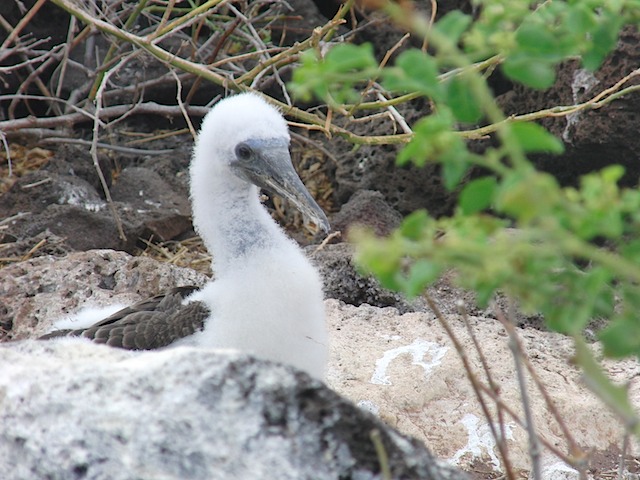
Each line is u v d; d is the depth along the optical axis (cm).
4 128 1878
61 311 1342
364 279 1459
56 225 1703
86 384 646
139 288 1388
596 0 582
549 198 488
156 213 1783
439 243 536
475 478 1113
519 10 555
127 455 615
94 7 1892
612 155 1619
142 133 2083
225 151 1134
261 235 1112
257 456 609
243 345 1057
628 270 509
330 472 609
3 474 638
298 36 2123
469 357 1273
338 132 1425
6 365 686
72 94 2042
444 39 522
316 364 1084
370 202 1734
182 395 629
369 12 1984
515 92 1734
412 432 1157
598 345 1320
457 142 535
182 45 1808
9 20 2062
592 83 1586
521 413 1187
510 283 547
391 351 1280
